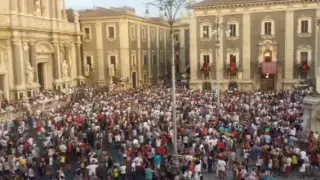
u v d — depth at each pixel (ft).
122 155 78.13
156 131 87.61
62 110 125.39
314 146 75.77
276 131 86.79
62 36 195.42
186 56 286.46
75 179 66.90
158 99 136.36
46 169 73.92
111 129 92.94
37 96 157.48
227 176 71.56
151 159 75.25
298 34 179.63
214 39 191.83
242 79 189.78
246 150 75.20
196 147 78.43
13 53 159.22
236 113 104.83
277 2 179.42
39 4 178.09
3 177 65.82
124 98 142.61
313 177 70.54
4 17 154.51
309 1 175.01
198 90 173.37
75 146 81.92
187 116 104.83
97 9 228.43
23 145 81.71
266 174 62.13
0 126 106.83
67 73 199.11
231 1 188.65
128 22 214.07
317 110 88.38
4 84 156.87
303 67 178.29
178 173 64.03
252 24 186.29
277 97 142.20
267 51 185.57
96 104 129.70
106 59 216.33
